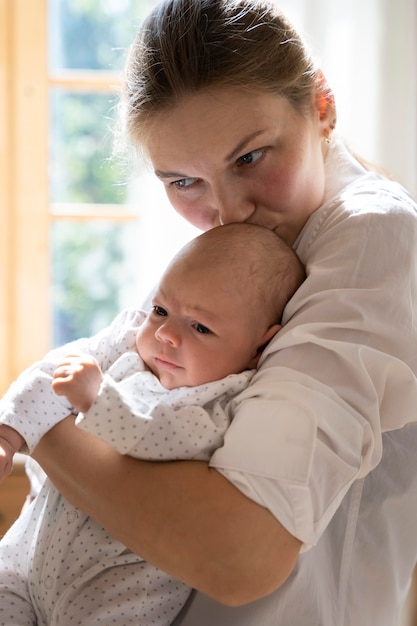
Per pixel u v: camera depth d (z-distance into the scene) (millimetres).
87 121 2512
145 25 1075
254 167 1052
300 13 2178
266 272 1081
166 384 1104
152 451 959
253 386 970
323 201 1134
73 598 1045
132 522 930
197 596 1068
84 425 951
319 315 969
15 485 1976
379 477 1111
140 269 2289
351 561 1114
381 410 991
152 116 1026
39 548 1092
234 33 1006
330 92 1142
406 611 2027
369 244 990
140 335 1144
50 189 2508
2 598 1117
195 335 1082
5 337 2463
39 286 2469
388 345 975
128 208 2506
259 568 881
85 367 970
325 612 1071
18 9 2385
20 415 1065
